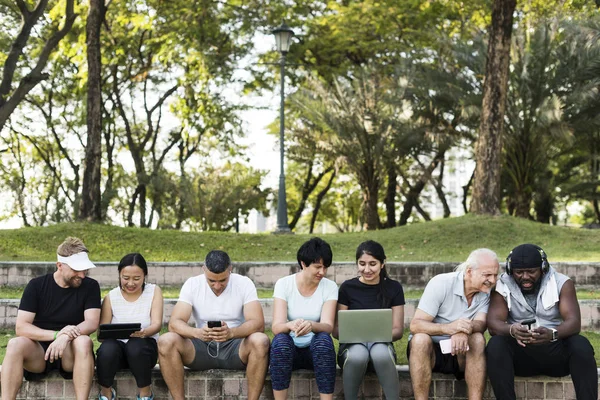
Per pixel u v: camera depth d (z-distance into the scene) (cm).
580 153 2281
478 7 2159
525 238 1352
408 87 2038
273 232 1540
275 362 555
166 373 563
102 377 561
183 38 2173
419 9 2184
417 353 557
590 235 1376
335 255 1252
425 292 589
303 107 2080
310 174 2952
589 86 1817
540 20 1859
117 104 2781
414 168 2416
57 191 2970
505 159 1962
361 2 2250
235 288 600
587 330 828
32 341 561
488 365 551
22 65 2466
